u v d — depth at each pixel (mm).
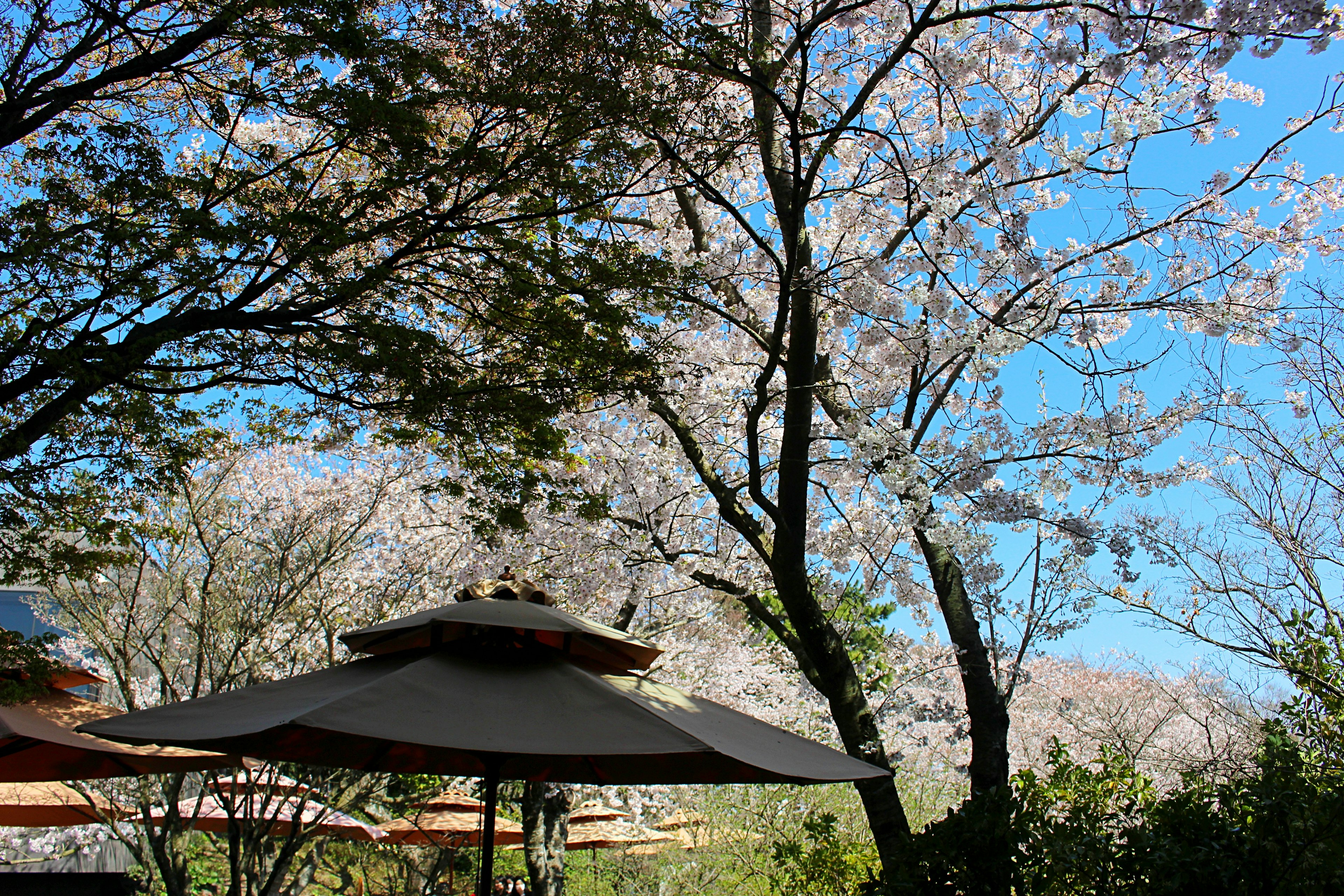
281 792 8906
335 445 7074
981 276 5957
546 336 6301
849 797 9445
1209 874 3957
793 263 6125
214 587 8641
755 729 4238
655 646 4672
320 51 5516
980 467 6055
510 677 3691
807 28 5582
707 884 9938
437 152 5809
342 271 6070
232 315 5645
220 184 6039
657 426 9086
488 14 6094
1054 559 7273
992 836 4383
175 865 7543
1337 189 6488
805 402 6738
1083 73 6418
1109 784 5137
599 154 6031
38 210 5152
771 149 6895
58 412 5230
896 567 7473
